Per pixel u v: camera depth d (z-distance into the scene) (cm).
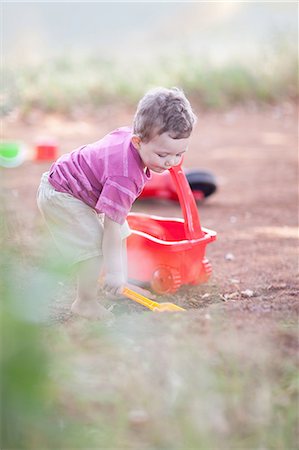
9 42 1645
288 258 576
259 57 1523
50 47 1700
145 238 490
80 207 434
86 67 1489
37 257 476
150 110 405
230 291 494
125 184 417
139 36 1848
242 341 340
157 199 811
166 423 280
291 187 865
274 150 1085
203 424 279
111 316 436
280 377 314
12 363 232
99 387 298
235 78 1418
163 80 1384
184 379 304
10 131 1159
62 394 290
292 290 490
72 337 347
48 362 254
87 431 274
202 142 1142
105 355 325
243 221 709
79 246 435
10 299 248
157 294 493
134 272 505
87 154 436
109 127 1213
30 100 1278
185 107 412
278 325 363
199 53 1595
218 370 313
